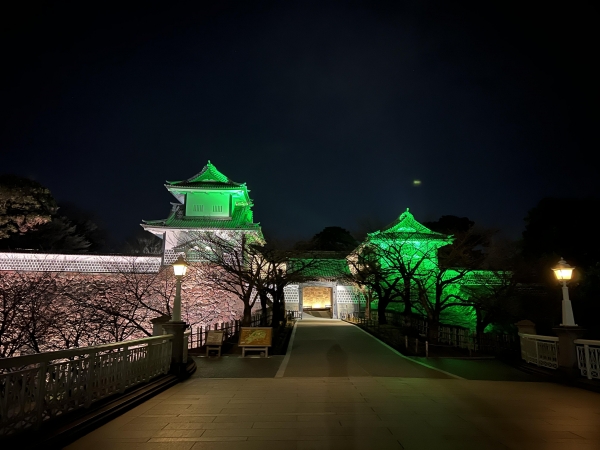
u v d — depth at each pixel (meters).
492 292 28.91
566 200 34.41
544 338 13.37
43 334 22.69
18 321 24.05
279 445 5.90
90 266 29.69
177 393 9.86
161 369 11.21
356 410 8.04
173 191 36.44
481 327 25.67
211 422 7.14
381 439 6.17
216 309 30.78
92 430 6.61
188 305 30.16
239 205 37.94
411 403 8.71
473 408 8.23
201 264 31.17
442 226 54.03
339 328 29.42
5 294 23.27
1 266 28.50
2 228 35.69
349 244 58.84
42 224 41.81
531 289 29.78
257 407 8.30
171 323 12.26
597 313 27.08
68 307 27.12
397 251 30.05
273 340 21.86
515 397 9.40
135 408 8.20
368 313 35.69
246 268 28.62
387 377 12.73
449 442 6.03
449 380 12.11
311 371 14.20
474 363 16.23
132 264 30.45
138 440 6.13
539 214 35.28
